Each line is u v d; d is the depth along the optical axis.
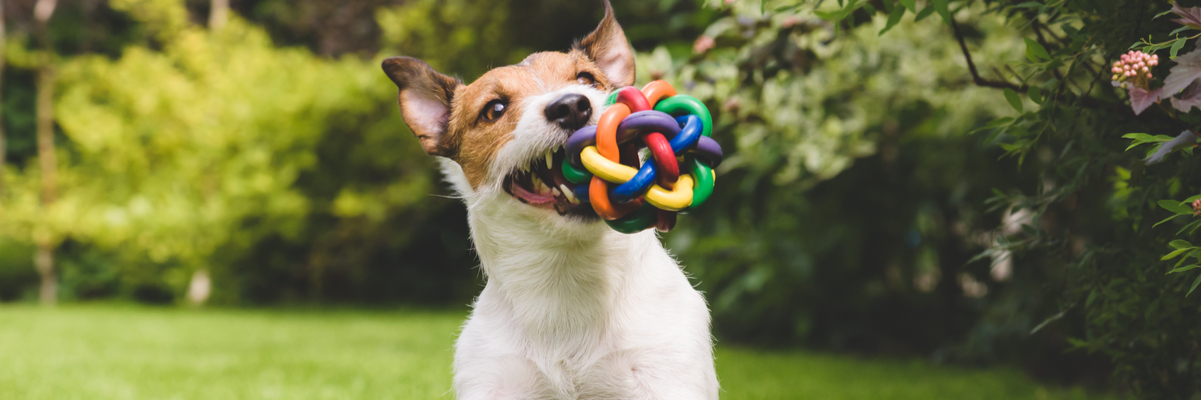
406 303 14.20
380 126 12.20
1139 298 2.74
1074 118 2.61
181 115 12.12
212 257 12.09
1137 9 2.25
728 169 6.44
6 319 9.98
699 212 7.55
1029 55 2.48
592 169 2.14
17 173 13.95
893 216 7.41
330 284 14.05
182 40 12.74
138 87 12.28
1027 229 2.93
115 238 12.00
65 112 12.48
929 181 6.77
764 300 7.75
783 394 5.00
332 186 12.58
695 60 3.83
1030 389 5.54
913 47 5.73
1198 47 1.81
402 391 4.82
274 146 12.00
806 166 6.33
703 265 7.72
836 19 2.79
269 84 12.30
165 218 11.65
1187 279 2.57
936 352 7.05
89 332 8.63
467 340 2.80
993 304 7.01
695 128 2.19
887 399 4.94
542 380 2.69
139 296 13.71
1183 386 2.94
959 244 7.77
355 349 7.38
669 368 2.61
